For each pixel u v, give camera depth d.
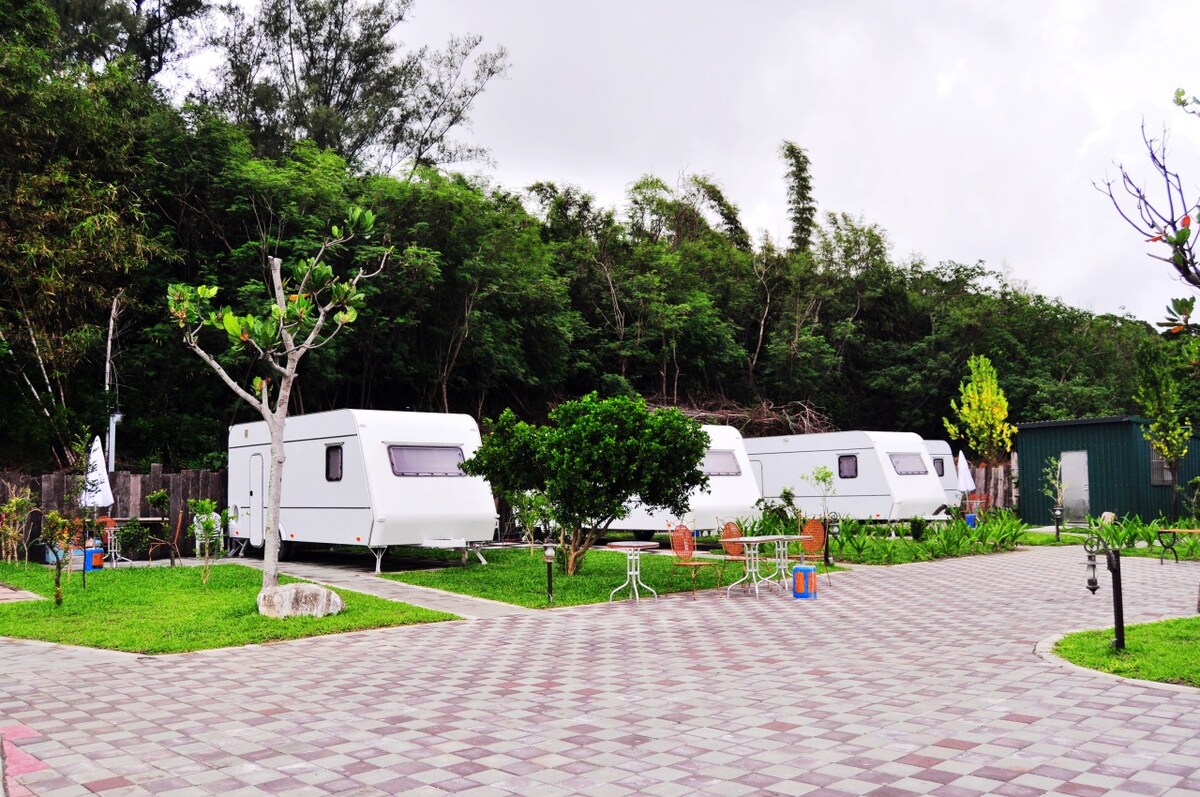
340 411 14.93
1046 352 40.09
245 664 7.75
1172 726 5.40
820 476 19.17
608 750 5.11
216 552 16.47
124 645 8.46
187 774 4.77
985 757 4.86
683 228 37.78
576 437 12.96
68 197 19.84
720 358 33.19
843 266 38.62
